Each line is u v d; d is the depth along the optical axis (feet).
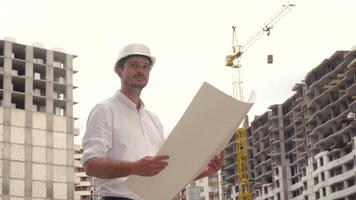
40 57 311.68
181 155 12.32
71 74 314.14
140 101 14.88
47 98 301.63
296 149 386.93
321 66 352.28
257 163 444.55
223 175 488.44
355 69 310.45
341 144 317.22
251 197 449.06
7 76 291.38
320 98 351.87
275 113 423.23
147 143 14.38
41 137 294.87
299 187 386.73
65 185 296.30
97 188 14.23
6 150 282.77
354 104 308.81
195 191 409.49
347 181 316.40
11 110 288.71
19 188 282.36
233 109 12.44
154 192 12.36
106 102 14.25
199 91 12.53
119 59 14.51
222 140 12.35
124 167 12.24
